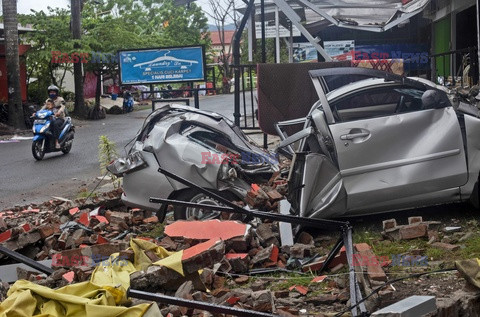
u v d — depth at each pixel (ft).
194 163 28.58
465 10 71.67
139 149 29.66
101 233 28.91
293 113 44.83
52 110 61.26
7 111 94.63
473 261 17.76
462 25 72.13
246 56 160.97
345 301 18.85
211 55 210.18
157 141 29.07
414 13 54.75
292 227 25.70
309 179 25.48
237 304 18.42
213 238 22.49
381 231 26.20
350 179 25.75
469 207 27.94
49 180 48.93
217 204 28.68
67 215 33.19
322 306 18.86
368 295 17.53
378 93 27.37
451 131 26.05
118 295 16.94
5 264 26.25
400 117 26.25
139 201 29.37
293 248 22.99
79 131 84.28
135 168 29.09
